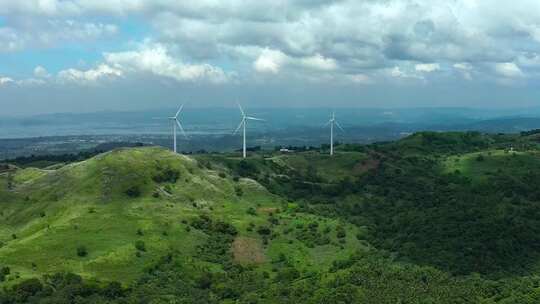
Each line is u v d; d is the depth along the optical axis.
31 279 140.25
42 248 164.00
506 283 155.62
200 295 153.75
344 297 139.25
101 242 171.88
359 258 186.50
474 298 141.62
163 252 174.50
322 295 143.12
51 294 138.12
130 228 186.00
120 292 145.00
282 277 170.75
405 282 151.12
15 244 166.38
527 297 141.50
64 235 173.75
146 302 141.25
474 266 181.50
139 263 165.00
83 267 156.12
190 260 175.75
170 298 146.12
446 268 180.12
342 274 162.00
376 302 134.12
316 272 173.88
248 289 159.75
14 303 132.00
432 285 149.88
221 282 163.50
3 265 151.50
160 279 158.75
